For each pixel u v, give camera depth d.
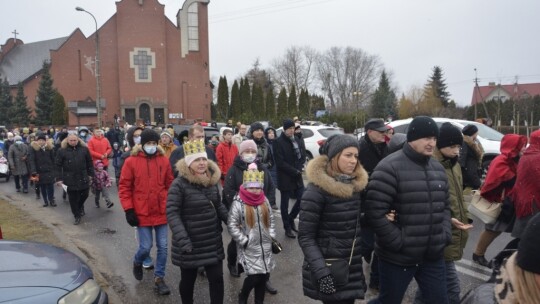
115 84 42.47
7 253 3.34
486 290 1.77
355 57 76.12
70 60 41.44
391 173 3.22
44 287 2.90
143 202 4.88
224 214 4.17
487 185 5.21
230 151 8.12
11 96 48.47
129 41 42.22
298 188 6.93
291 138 6.95
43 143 10.08
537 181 4.23
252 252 4.17
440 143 4.11
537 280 1.38
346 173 3.11
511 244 3.97
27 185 12.71
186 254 3.90
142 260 5.04
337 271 2.97
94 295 3.16
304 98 44.50
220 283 4.04
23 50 57.66
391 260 3.25
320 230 3.11
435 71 70.50
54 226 7.72
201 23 44.62
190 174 3.95
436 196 3.24
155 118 43.28
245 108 45.09
